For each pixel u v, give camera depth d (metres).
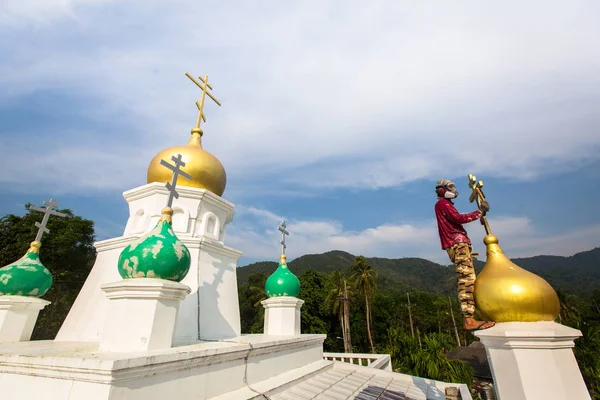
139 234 8.95
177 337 7.40
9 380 4.77
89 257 30.30
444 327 65.50
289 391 7.22
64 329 8.51
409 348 25.88
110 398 3.96
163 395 4.74
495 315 4.09
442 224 5.08
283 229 12.91
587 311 50.97
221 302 9.02
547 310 3.89
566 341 3.77
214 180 11.02
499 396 3.84
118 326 5.58
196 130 12.05
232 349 6.20
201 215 10.32
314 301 45.06
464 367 26.38
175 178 7.52
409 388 9.75
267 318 11.42
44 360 4.47
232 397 5.87
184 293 6.27
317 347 10.86
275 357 7.89
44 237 25.78
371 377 10.31
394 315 55.38
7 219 26.81
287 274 11.82
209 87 13.28
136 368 4.30
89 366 4.11
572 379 3.62
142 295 5.71
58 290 26.89
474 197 4.95
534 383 3.60
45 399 4.37
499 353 3.96
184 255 6.31
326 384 8.43
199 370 5.48
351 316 49.78
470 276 4.58
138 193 10.16
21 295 8.53
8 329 8.04
